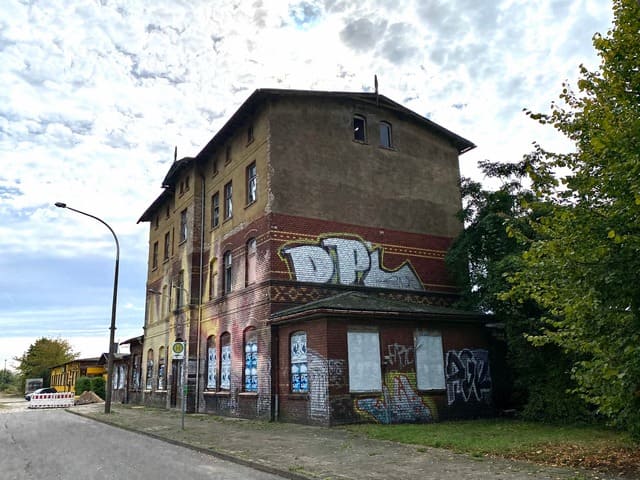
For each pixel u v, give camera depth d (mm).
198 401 23734
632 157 6977
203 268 25156
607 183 7477
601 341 7598
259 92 19656
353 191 20859
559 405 15141
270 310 18016
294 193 19484
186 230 26953
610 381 7539
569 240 7766
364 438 12469
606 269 7398
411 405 16328
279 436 13359
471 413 17453
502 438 11766
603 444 10648
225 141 23891
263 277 18734
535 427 14148
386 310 16234
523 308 16406
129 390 35344
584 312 7770
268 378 17828
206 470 9414
